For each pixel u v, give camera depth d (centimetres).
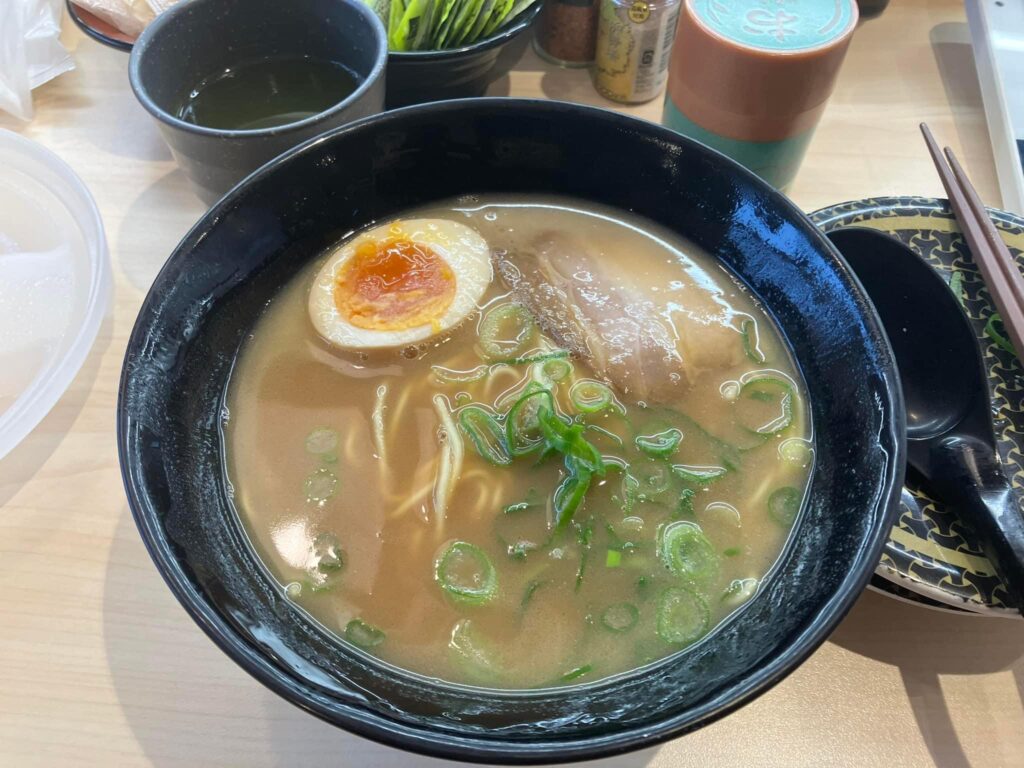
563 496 21
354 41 28
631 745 14
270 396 23
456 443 22
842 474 19
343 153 23
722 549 20
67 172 28
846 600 16
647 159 24
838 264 20
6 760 19
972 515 19
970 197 25
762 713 19
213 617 15
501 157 25
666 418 22
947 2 37
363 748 19
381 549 20
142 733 19
